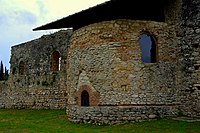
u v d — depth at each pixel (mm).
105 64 18125
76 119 18781
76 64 19578
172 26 19344
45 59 29094
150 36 18875
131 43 18109
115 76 17844
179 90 18906
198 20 18797
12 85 32281
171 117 18141
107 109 17750
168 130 14922
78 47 19547
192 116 18391
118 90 17766
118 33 18078
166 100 18375
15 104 31641
